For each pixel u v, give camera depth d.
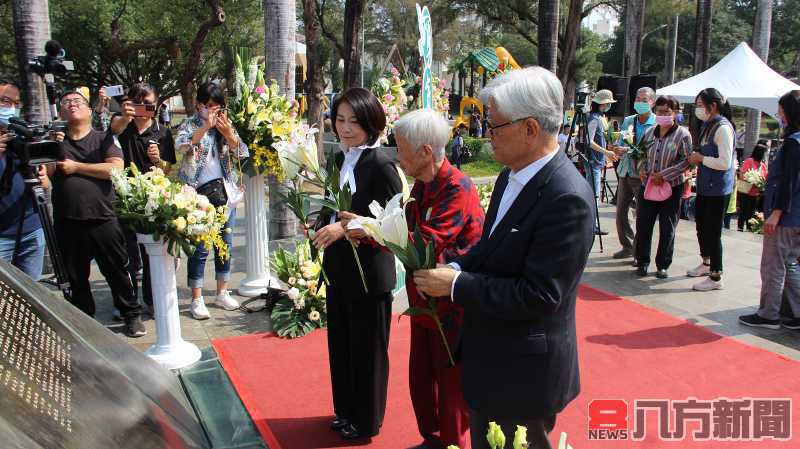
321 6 17.08
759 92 9.99
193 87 18.02
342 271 2.96
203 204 3.79
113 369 2.26
